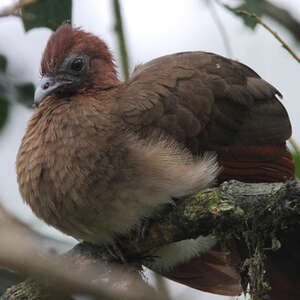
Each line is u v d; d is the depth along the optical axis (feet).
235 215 24.41
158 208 27.07
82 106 29.19
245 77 31.73
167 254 30.53
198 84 29.89
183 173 27.14
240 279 29.68
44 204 28.58
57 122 28.71
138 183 26.86
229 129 30.01
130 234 28.02
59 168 27.81
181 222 26.11
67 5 33.12
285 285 28.48
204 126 29.40
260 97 31.37
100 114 28.73
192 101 29.40
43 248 17.90
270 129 30.86
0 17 31.09
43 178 28.27
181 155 27.99
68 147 27.91
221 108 30.04
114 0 36.17
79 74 31.24
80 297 16.78
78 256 28.09
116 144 27.55
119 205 27.07
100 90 31.01
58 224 28.86
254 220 24.25
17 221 23.54
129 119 28.50
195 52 31.96
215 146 29.55
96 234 28.07
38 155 28.45
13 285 26.55
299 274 28.27
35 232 21.86
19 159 29.58
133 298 17.74
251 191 24.59
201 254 31.45
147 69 30.94
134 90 29.63
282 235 26.73
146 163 26.96
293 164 31.14
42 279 15.94
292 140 32.89
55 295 24.41
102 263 27.96
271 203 23.86
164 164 27.02
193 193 27.53
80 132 28.17
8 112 36.76
